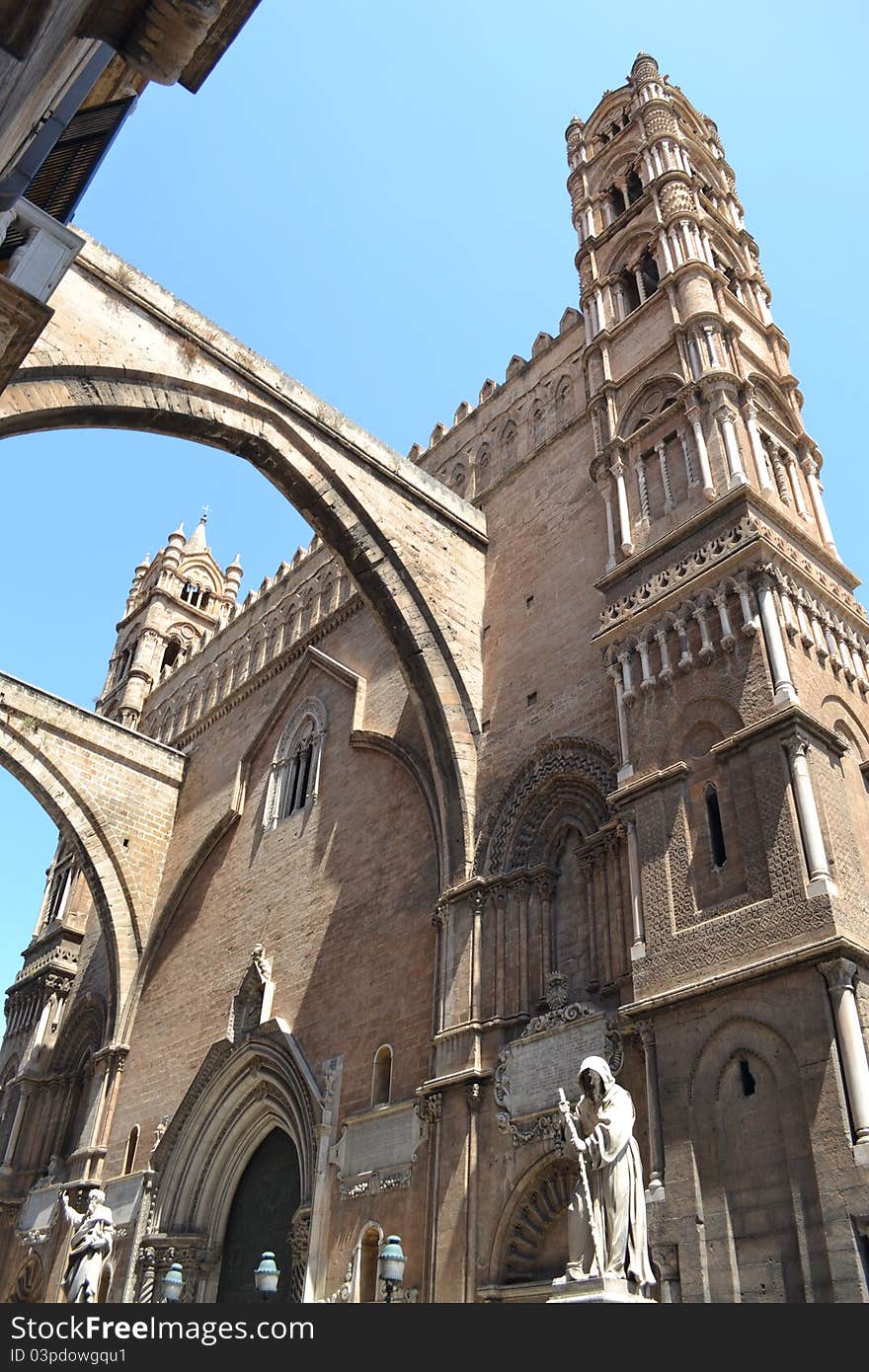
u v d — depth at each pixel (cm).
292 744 3953
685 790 2038
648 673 2238
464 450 3772
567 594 2875
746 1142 1633
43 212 1086
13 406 2384
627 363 2981
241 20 929
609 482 2744
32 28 639
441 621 3066
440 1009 2503
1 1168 4038
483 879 2577
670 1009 1839
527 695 2811
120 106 1122
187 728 4791
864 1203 1441
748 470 2422
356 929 3053
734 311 2922
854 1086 1518
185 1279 2997
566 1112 1738
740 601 2127
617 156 3684
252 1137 3161
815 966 1652
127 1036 3903
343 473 3077
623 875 2230
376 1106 2588
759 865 1819
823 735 1923
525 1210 2098
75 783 4234
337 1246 2494
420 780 3055
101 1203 2752
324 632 4078
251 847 3847
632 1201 1616
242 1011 3288
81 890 4803
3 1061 4619
